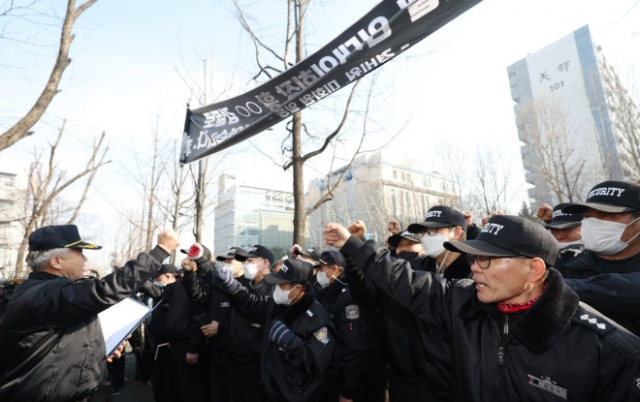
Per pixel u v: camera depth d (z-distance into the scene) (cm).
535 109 1955
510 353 149
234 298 360
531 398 139
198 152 400
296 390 274
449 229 263
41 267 239
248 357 365
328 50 311
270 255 455
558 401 134
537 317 138
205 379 480
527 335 139
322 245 2489
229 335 382
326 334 281
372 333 344
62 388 219
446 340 221
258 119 366
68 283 224
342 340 307
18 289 227
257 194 6353
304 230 550
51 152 983
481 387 152
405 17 277
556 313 136
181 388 471
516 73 4453
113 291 222
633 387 126
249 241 5894
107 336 288
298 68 329
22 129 381
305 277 294
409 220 1805
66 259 244
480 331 162
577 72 3853
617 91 1477
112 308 318
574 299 141
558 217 333
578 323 141
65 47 412
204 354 480
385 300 279
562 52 4019
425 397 244
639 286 175
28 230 910
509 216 156
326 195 587
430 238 262
